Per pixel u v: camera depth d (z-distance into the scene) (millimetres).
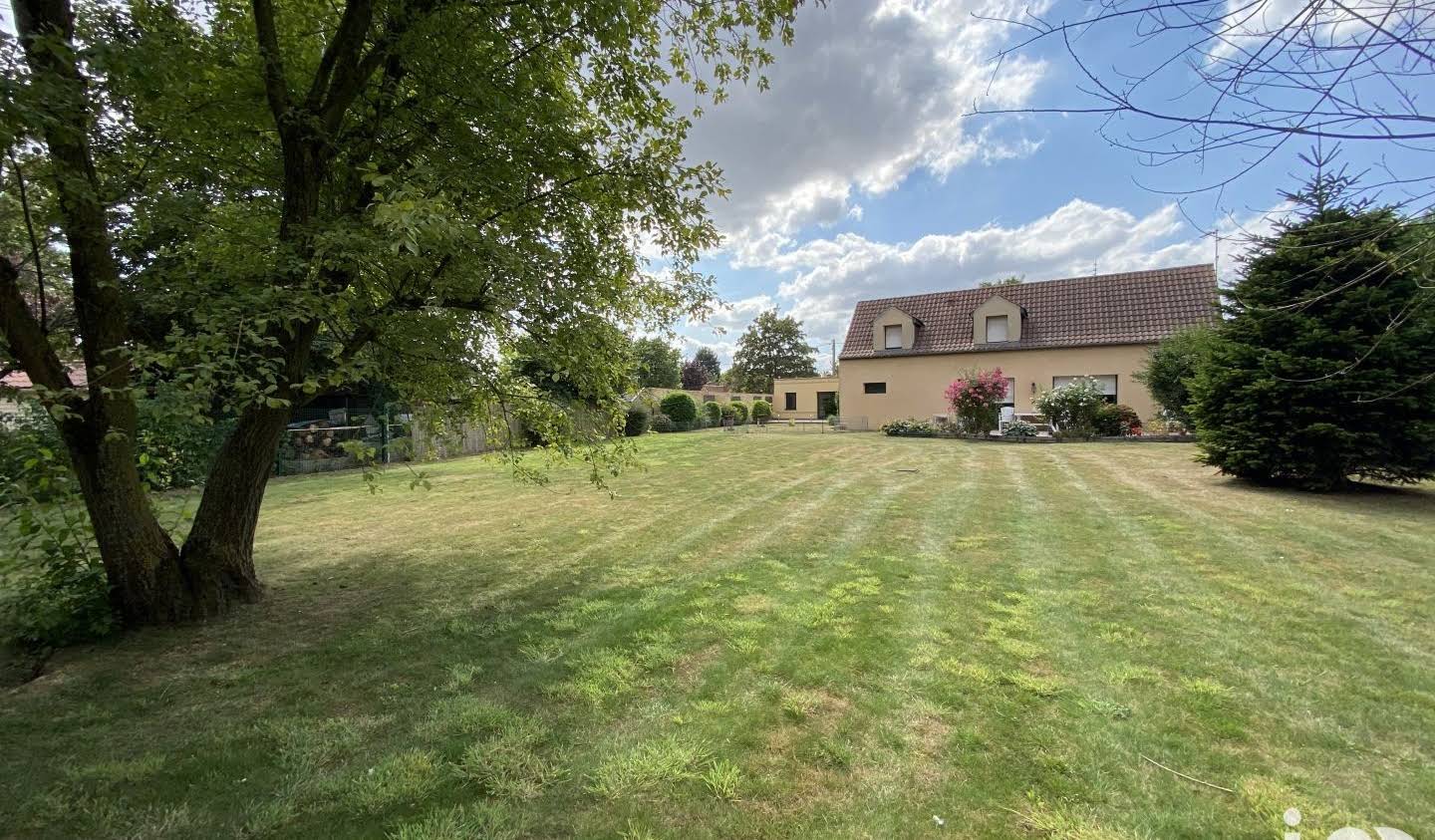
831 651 3588
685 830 2086
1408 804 2178
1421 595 4371
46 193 3752
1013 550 5859
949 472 11500
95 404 3842
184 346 3162
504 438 6398
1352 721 2727
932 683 3160
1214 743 2576
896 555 5781
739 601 4539
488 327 5391
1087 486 9461
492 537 7004
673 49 5691
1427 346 7734
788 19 5277
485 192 5020
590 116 5961
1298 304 3334
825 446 17219
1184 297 20734
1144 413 20125
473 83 4598
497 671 3414
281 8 4922
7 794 2285
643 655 3584
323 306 3682
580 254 5527
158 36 3506
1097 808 2182
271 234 4570
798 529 7051
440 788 2328
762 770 2436
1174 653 3463
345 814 2188
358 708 2988
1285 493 8453
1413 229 2814
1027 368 22047
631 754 2541
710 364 71688
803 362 61844
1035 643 3643
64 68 3170
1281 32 2266
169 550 4266
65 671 3441
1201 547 5762
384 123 4883
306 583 5199
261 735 2732
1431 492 8398
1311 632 3732
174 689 3215
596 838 2049
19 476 3770
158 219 3908
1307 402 8469
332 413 16859
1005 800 2238
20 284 3814
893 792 2289
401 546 6598
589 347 5520
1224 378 9117
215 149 4691
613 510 8523
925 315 25578
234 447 4570
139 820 2148
